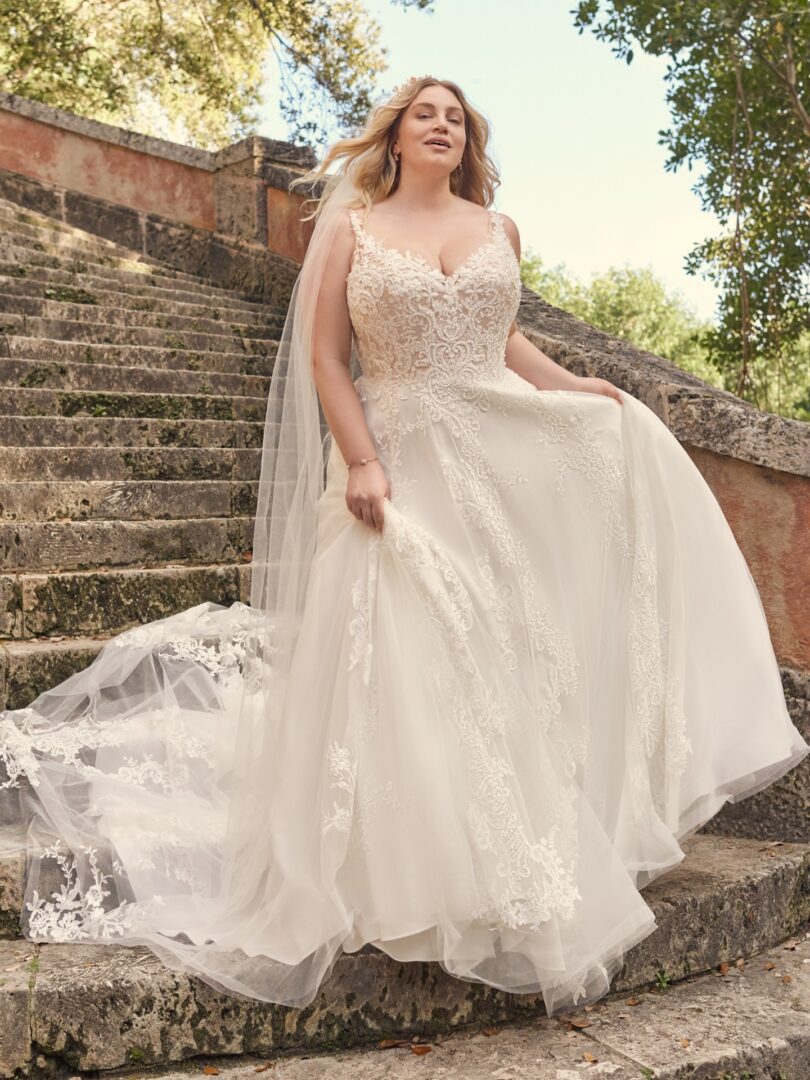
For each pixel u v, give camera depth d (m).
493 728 2.56
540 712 2.71
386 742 2.54
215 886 2.77
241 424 5.58
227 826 2.81
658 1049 2.46
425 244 2.93
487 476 2.86
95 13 16.47
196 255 9.66
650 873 2.82
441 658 2.58
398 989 2.54
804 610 3.47
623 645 2.93
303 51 15.57
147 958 2.50
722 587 3.00
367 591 2.67
